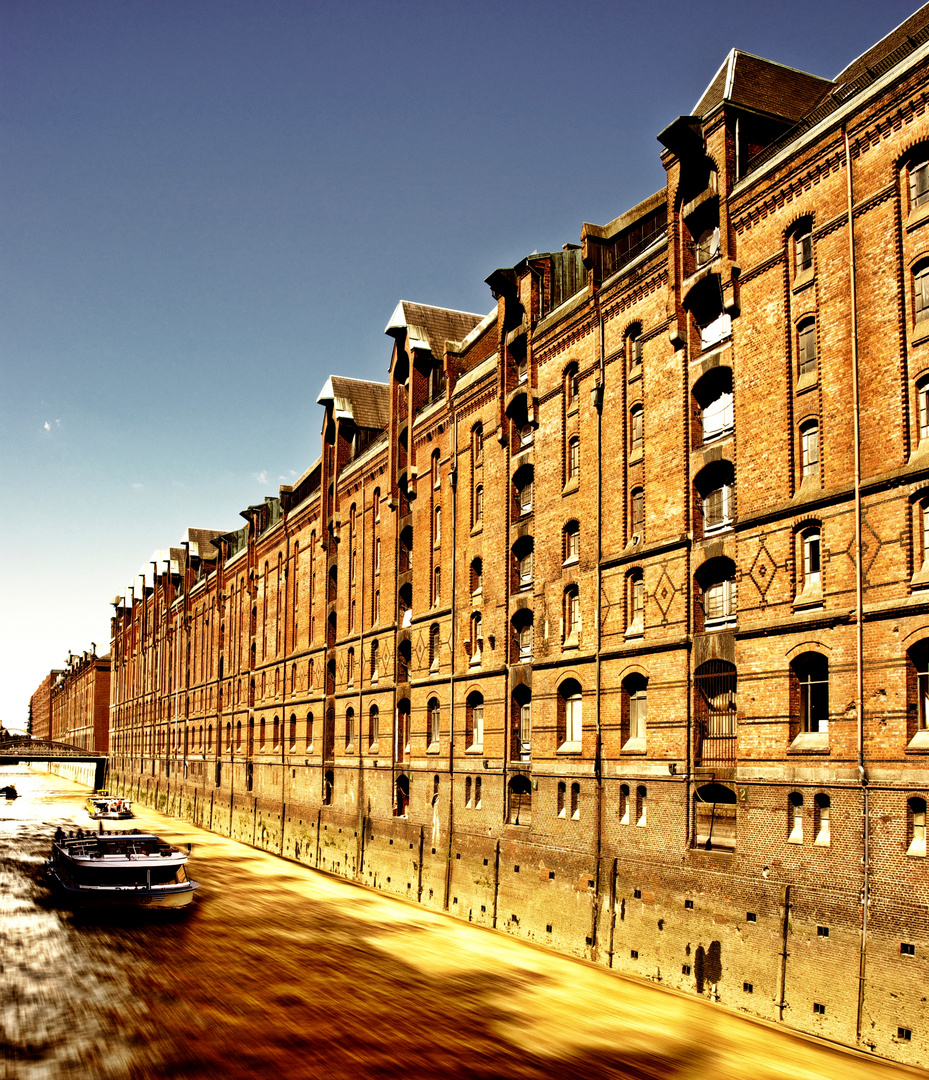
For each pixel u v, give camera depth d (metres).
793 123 22.41
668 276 23.50
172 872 28.17
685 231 23.31
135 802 90.81
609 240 27.17
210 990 19.66
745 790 19.70
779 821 18.83
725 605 21.64
